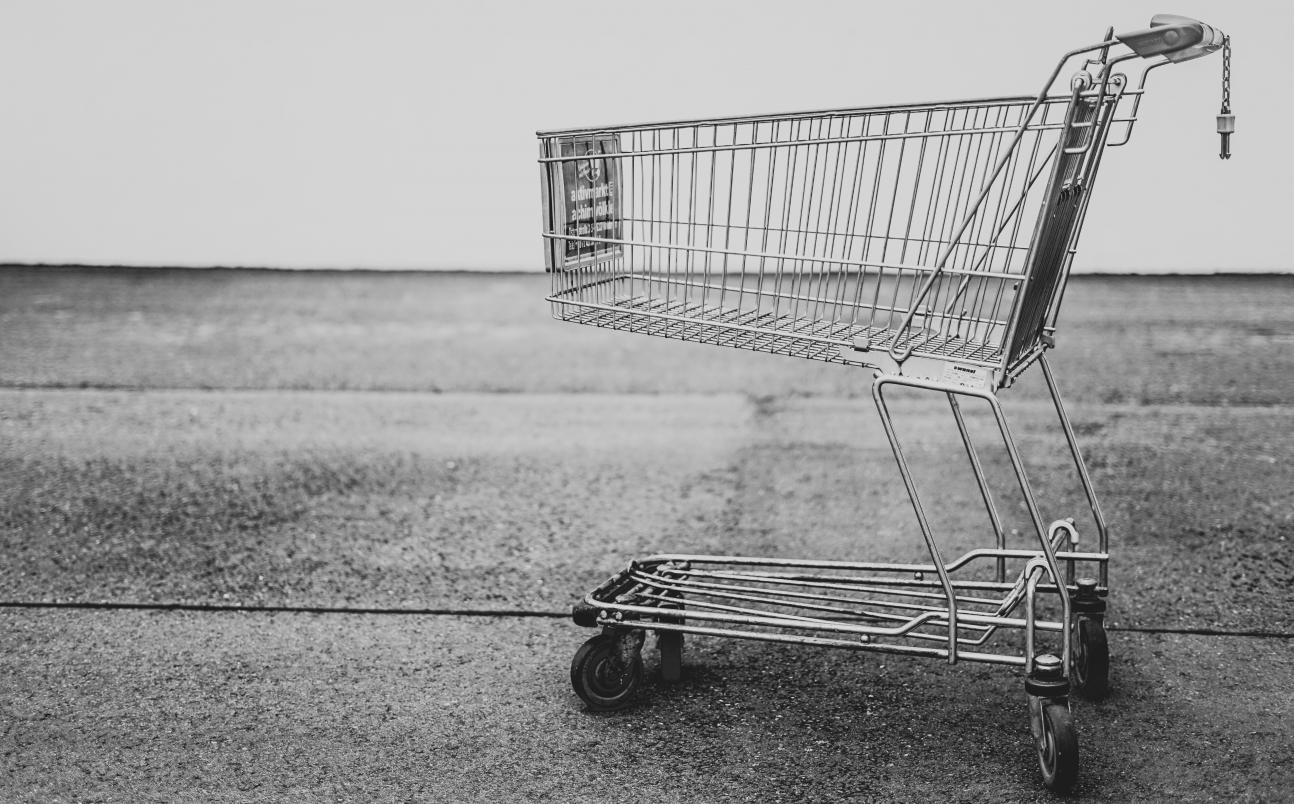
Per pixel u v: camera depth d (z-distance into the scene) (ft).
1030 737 10.53
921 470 18.65
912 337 10.54
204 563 15.02
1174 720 10.75
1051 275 10.84
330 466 18.92
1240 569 14.44
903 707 11.14
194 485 17.98
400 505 17.16
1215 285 31.65
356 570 14.80
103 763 10.19
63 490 17.72
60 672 12.00
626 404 22.82
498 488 17.90
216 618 13.39
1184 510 16.56
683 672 11.98
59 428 20.97
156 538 15.85
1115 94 10.39
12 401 22.75
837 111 10.55
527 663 12.21
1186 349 25.75
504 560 15.11
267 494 17.61
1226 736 10.43
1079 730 10.59
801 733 10.66
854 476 18.38
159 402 22.70
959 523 16.25
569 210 11.77
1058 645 12.38
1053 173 9.38
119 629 13.08
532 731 10.74
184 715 11.09
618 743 10.50
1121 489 17.47
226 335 28.19
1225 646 12.35
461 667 12.13
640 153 11.46
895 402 22.93
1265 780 9.68
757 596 11.41
